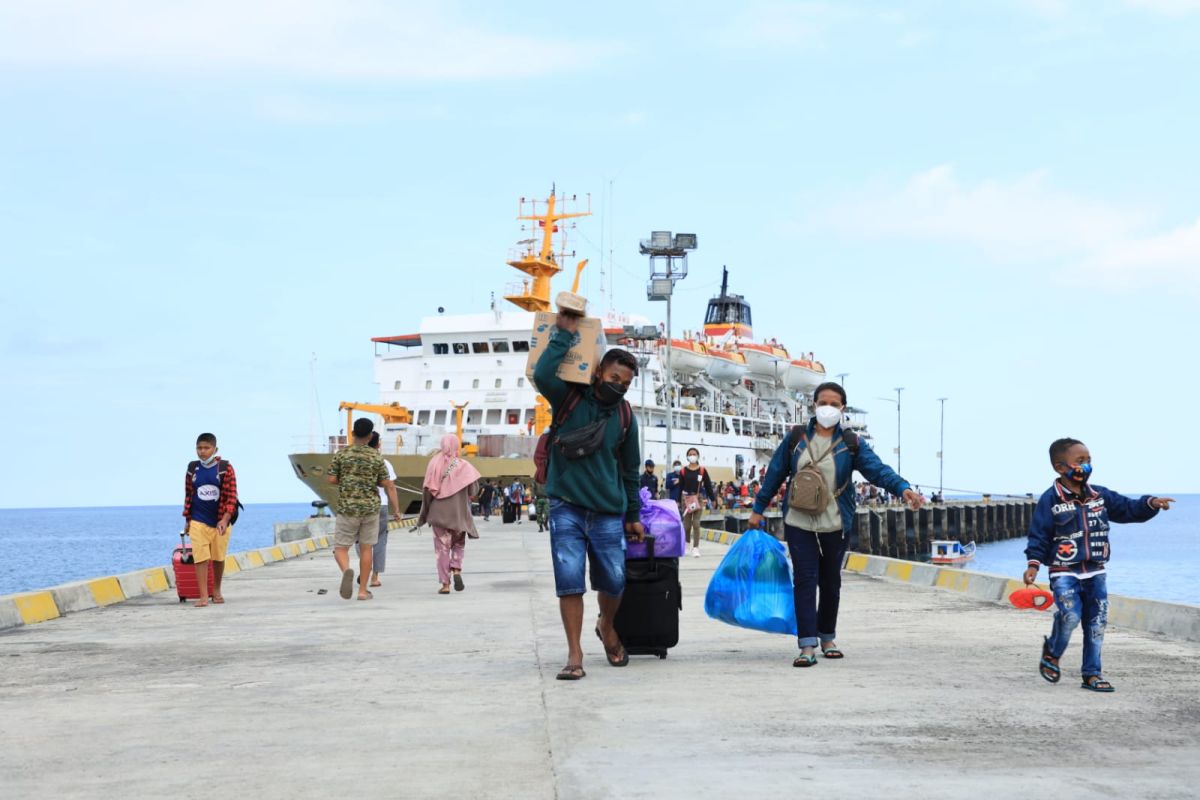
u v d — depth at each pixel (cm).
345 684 743
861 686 716
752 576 855
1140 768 497
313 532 3078
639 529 796
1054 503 707
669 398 4131
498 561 2217
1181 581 5453
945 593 1472
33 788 477
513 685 728
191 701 686
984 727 585
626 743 548
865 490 7888
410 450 4975
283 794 462
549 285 5462
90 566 7200
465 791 462
